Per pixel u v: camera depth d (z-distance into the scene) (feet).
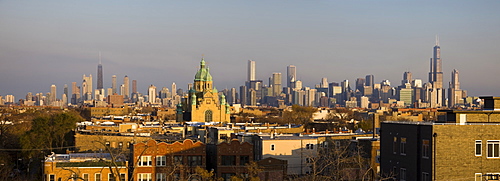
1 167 587.68
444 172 335.47
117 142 627.87
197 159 483.51
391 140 379.55
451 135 337.72
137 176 467.93
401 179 366.63
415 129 350.84
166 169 460.55
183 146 481.46
